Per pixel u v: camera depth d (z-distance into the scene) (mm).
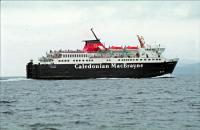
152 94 124750
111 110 80375
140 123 62156
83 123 63125
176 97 112000
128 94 125562
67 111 79938
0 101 108000
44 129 58406
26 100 110625
